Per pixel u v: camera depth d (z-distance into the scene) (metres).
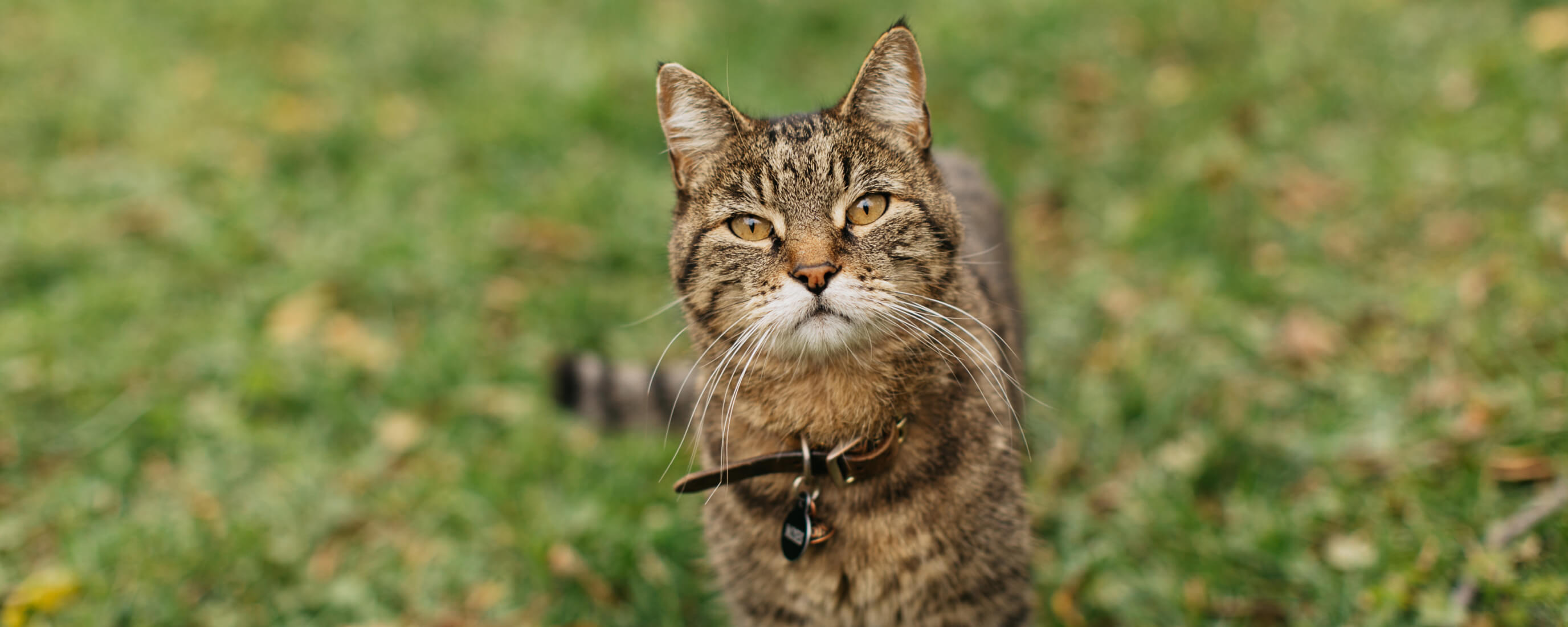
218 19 6.48
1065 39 5.78
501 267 4.50
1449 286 3.72
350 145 5.21
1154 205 4.49
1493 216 4.02
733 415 2.36
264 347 3.98
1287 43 5.56
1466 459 3.00
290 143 5.23
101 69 5.86
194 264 4.38
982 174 3.66
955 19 6.04
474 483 3.43
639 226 4.65
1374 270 4.03
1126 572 3.04
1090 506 3.35
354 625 3.06
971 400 2.33
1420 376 3.43
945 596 2.38
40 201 4.80
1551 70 4.78
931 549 2.31
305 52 6.26
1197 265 4.19
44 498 3.36
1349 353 3.65
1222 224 4.39
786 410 2.28
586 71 5.71
